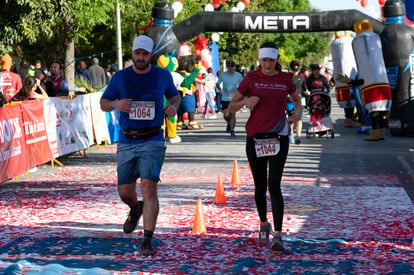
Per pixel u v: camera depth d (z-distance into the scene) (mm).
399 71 19094
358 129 20469
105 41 37219
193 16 19312
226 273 5695
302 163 13289
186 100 22562
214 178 11422
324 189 10141
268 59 6426
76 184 10867
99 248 6543
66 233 7266
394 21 19172
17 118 11188
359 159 13938
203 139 19047
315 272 5695
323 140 18312
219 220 7879
